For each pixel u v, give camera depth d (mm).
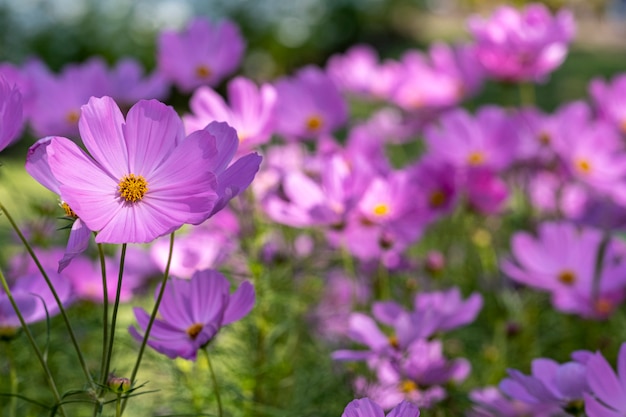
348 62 1434
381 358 759
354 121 1675
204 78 1047
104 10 3312
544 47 1086
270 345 906
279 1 3871
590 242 956
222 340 906
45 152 560
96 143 561
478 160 1043
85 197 548
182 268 871
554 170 1166
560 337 1059
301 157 1066
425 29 4551
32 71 1056
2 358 882
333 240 912
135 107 564
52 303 709
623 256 1069
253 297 624
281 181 859
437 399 773
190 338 623
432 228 1266
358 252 889
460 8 4984
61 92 1059
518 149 1110
